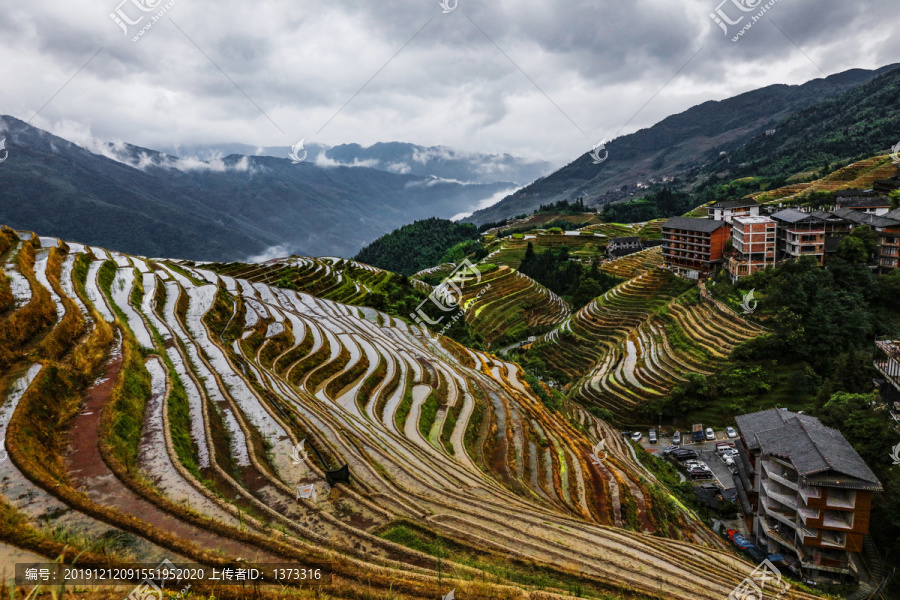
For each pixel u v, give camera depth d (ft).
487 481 85.71
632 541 68.59
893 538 105.50
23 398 63.46
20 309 87.97
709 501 133.59
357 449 80.53
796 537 106.01
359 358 140.87
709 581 62.85
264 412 86.02
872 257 227.61
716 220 289.53
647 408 186.70
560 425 130.00
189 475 59.06
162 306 137.80
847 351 177.58
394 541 55.93
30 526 43.27
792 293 197.06
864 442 123.24
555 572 54.75
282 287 245.04
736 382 182.19
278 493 62.59
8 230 139.85
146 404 77.92
